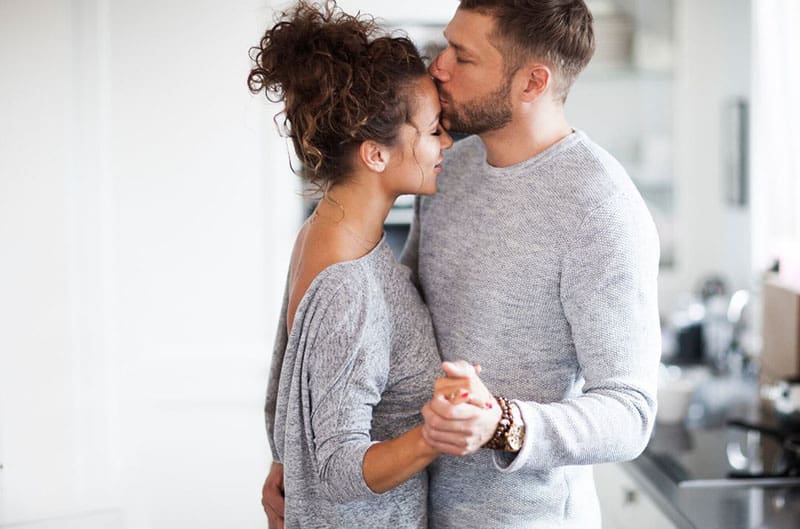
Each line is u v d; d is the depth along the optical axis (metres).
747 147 3.28
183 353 2.89
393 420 1.47
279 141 2.86
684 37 3.38
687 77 3.41
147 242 2.85
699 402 2.77
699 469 2.16
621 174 1.48
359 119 1.37
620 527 2.32
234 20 2.80
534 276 1.47
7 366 2.75
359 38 1.39
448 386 1.24
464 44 1.47
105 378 2.80
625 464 2.28
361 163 1.42
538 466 1.32
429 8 2.85
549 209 1.47
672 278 3.52
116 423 2.85
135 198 2.83
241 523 2.92
